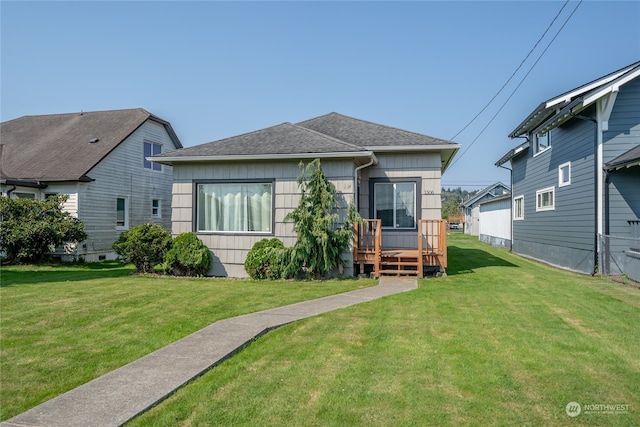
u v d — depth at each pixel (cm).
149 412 306
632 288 832
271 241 988
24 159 1633
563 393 342
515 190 1848
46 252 1402
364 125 1266
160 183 1964
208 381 365
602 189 1023
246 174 1035
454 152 1123
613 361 416
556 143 1313
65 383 363
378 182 1104
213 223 1059
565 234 1231
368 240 1088
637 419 300
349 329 527
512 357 426
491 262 1359
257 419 296
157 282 928
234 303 685
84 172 1498
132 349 455
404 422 293
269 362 412
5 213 1305
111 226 1655
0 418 297
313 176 933
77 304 676
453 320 572
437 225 1064
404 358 421
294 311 625
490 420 297
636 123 1014
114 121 1864
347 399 328
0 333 512
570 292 781
